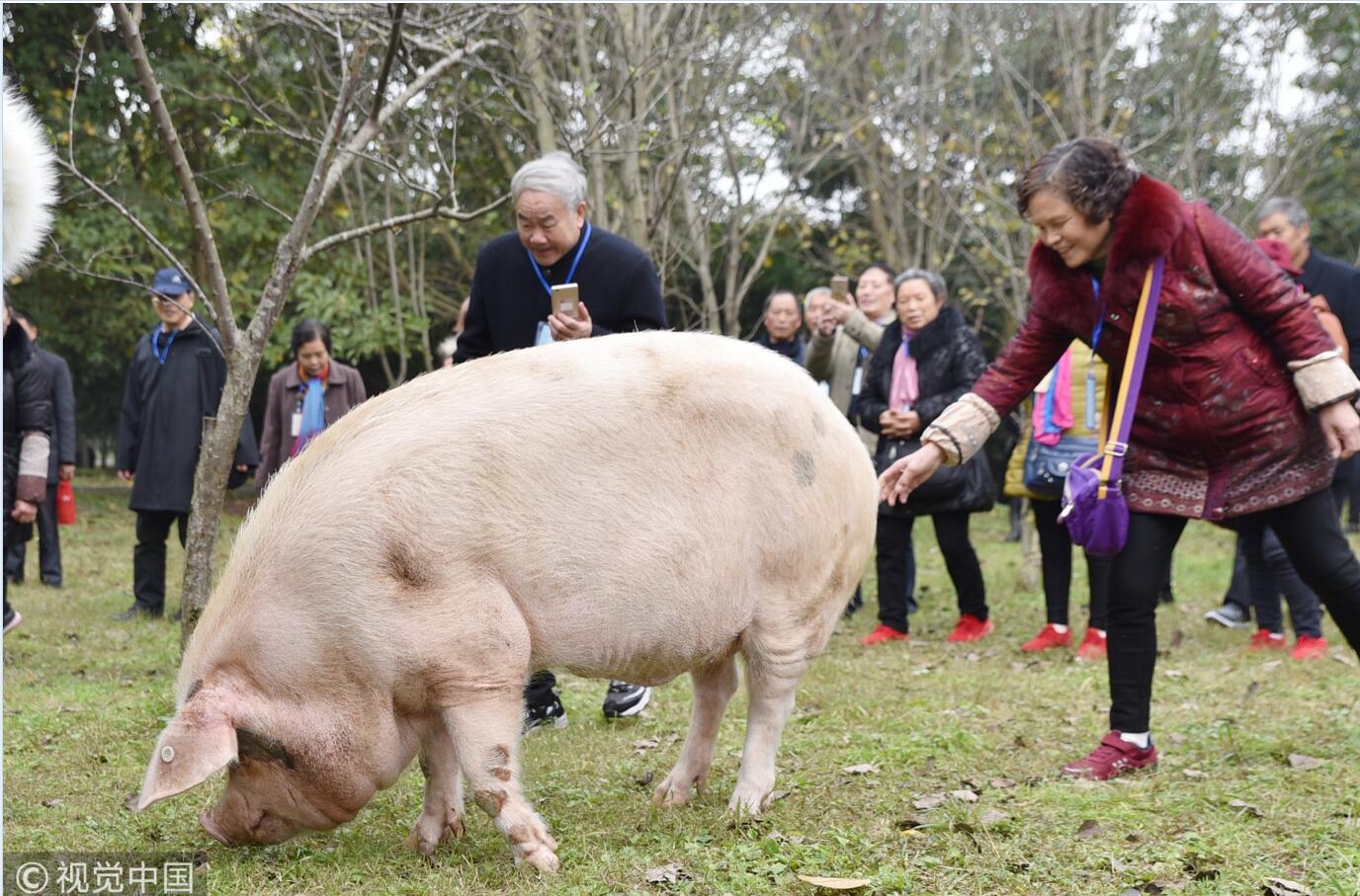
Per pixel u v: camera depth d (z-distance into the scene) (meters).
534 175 4.51
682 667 3.46
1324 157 14.57
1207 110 11.95
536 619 3.19
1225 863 3.24
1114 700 4.30
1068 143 4.03
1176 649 7.00
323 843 3.54
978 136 11.77
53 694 5.47
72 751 4.50
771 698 3.64
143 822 3.71
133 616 7.88
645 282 4.69
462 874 3.21
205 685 3.11
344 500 3.09
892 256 15.78
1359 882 3.05
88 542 12.36
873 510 3.80
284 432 7.82
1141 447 4.23
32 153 3.37
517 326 4.76
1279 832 3.53
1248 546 6.88
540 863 3.19
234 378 5.13
